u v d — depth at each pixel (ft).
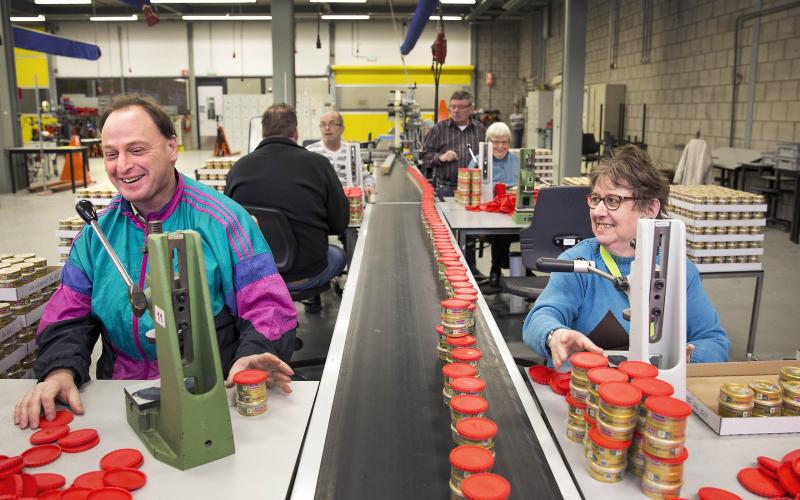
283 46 22.24
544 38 47.01
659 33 31.17
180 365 3.23
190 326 3.36
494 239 14.52
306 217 9.44
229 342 5.15
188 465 3.28
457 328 4.63
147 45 54.39
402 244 9.14
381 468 3.26
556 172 30.17
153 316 3.37
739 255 10.28
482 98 54.90
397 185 16.65
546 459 3.32
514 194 12.89
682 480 3.03
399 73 44.34
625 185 5.07
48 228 22.56
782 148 20.57
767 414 3.74
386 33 53.57
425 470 3.24
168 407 3.34
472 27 53.67
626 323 5.29
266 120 10.07
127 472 3.16
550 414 3.88
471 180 13.30
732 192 10.74
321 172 9.52
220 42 54.24
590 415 3.33
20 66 54.08
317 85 54.19
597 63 39.78
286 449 3.50
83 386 4.34
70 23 53.88
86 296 4.85
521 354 11.05
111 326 4.87
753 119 23.98
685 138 28.96
